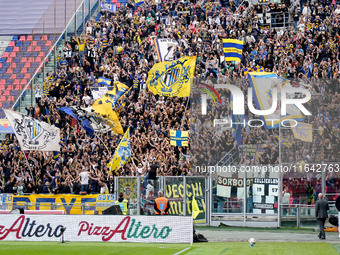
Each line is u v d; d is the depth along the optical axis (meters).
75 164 67.38
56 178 65.62
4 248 40.09
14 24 101.69
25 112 86.88
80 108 66.44
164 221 43.28
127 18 88.56
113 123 66.88
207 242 44.22
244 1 88.81
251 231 51.38
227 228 53.94
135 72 79.06
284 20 82.69
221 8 84.06
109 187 60.62
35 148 63.44
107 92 66.94
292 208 53.56
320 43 74.44
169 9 89.12
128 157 60.00
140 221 43.66
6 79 92.12
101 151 69.06
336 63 72.38
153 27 86.06
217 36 78.00
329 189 53.56
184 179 56.03
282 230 52.00
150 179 56.50
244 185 54.78
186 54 77.25
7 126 69.44
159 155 63.78
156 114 70.75
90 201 57.62
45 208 58.22
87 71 84.00
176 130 63.31
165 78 64.12
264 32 79.44
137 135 67.81
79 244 42.50
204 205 55.88
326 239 45.56
